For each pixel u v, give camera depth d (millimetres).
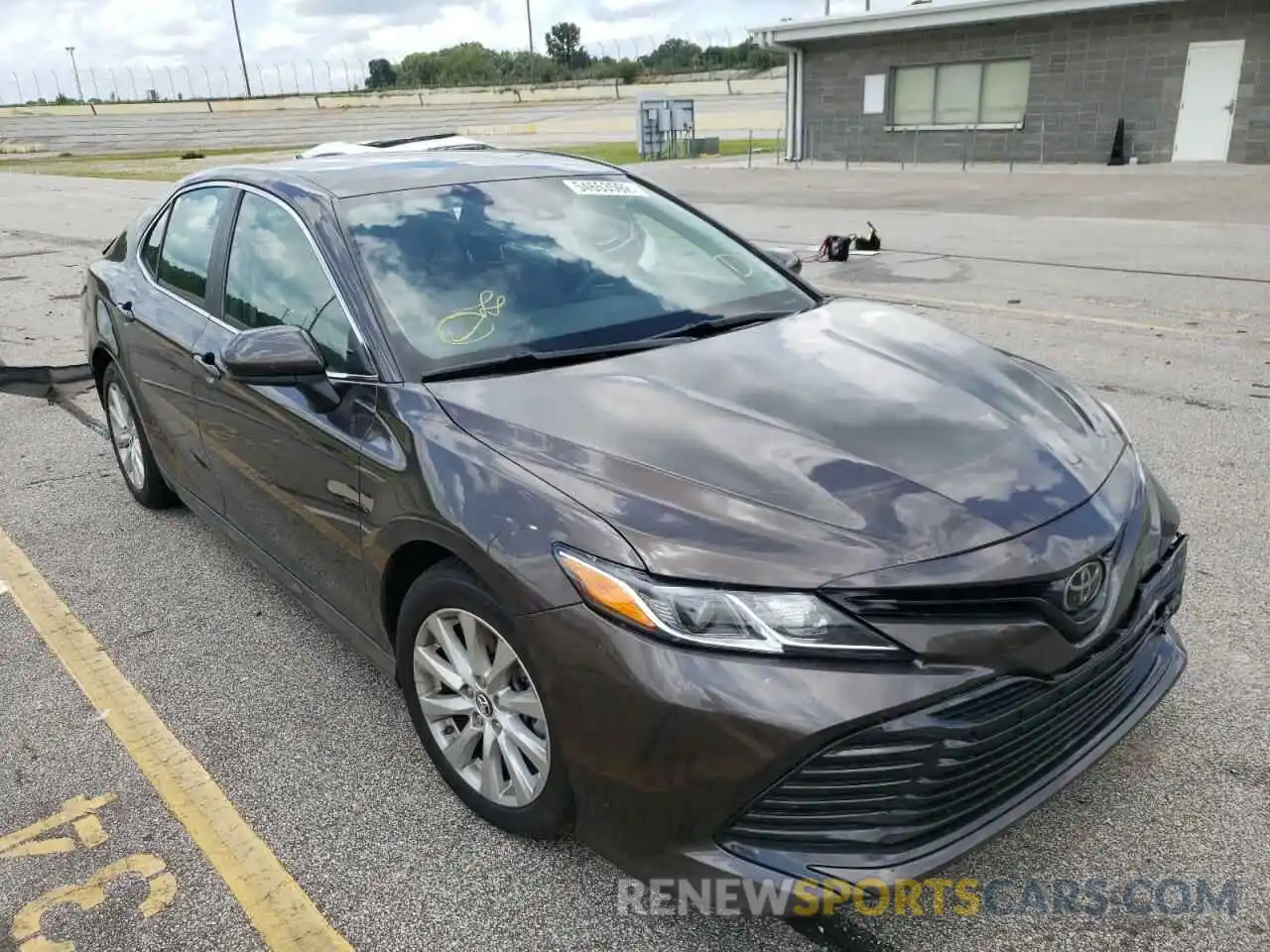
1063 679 2166
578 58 115875
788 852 2059
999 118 23969
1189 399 5828
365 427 2770
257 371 2777
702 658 2029
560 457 2398
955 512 2186
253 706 3283
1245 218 13250
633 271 3381
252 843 2662
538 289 3160
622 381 2740
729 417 2531
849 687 1982
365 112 77688
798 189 19406
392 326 2908
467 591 2424
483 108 75312
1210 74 20781
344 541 2891
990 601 2074
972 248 11586
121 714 3262
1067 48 22391
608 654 2102
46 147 55469
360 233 3156
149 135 62156
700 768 2037
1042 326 7641
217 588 4102
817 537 2100
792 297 3559
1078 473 2436
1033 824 2607
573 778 2234
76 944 2354
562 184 3689
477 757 2660
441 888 2484
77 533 4680
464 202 3416
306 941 2344
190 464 3971
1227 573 3812
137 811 2801
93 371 4988
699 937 2311
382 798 2814
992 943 2262
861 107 26266
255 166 3883
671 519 2170
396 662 2857
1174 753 2846
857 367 2877
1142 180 18594
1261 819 2588
